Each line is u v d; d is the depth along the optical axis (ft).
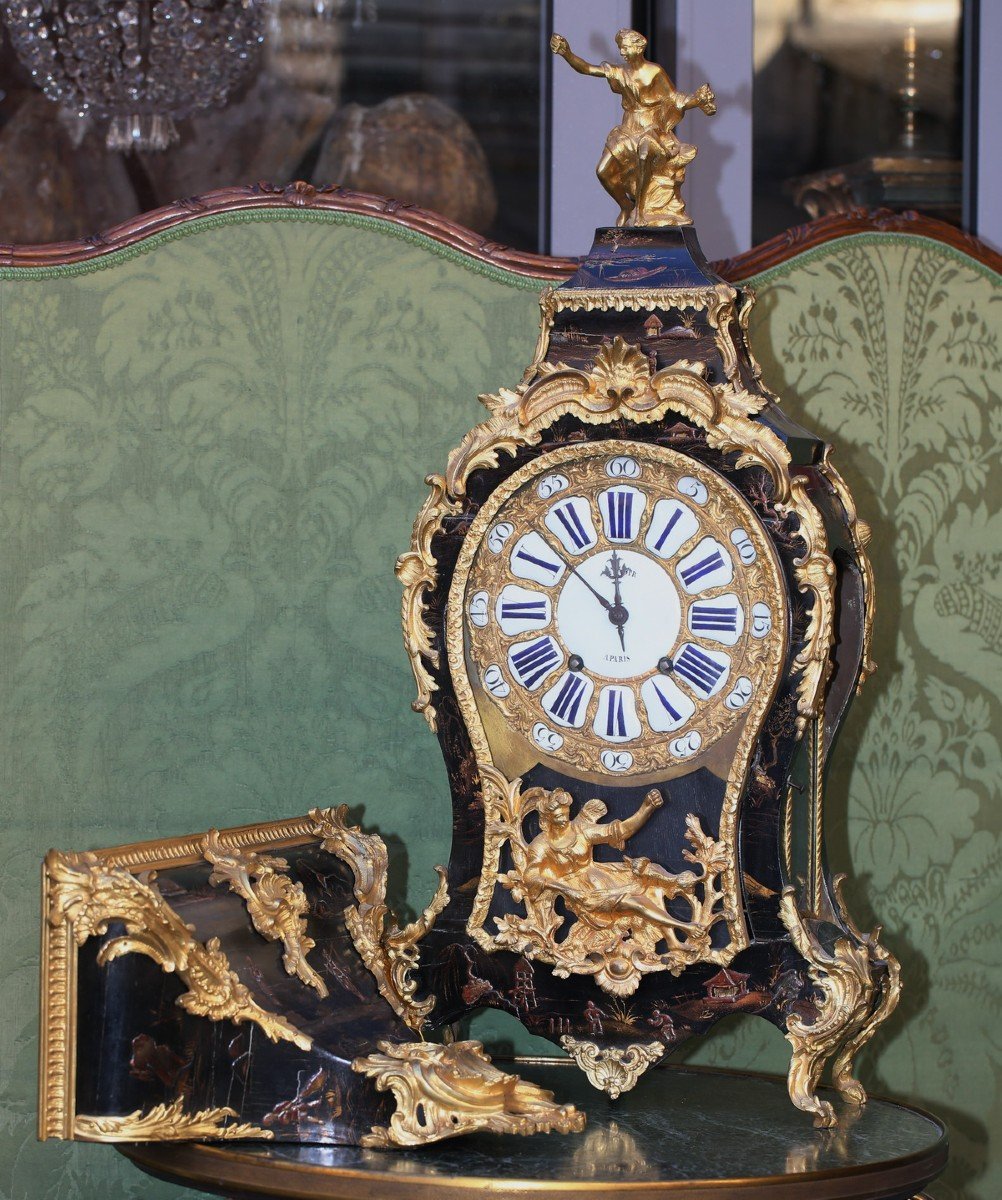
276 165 8.19
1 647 6.74
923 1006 6.93
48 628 6.75
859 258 6.83
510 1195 4.76
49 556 6.75
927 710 6.92
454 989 5.77
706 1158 5.12
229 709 6.82
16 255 6.73
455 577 5.72
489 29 8.09
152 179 8.21
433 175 8.14
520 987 5.69
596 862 5.62
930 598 6.90
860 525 5.78
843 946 5.49
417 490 6.82
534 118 8.09
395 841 6.87
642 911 5.53
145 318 6.76
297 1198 4.89
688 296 5.60
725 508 5.48
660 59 8.02
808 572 5.41
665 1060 6.66
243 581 6.82
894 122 8.17
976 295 6.89
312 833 5.98
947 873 6.93
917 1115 5.71
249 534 6.81
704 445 5.50
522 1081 5.35
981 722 6.94
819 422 6.82
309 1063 5.15
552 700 5.66
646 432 5.55
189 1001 5.01
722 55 8.04
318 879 5.80
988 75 8.16
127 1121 4.87
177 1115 4.97
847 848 6.89
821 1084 6.19
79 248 6.74
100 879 4.90
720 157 8.06
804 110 8.11
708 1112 5.71
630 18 7.97
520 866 5.65
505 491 5.67
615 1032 5.63
